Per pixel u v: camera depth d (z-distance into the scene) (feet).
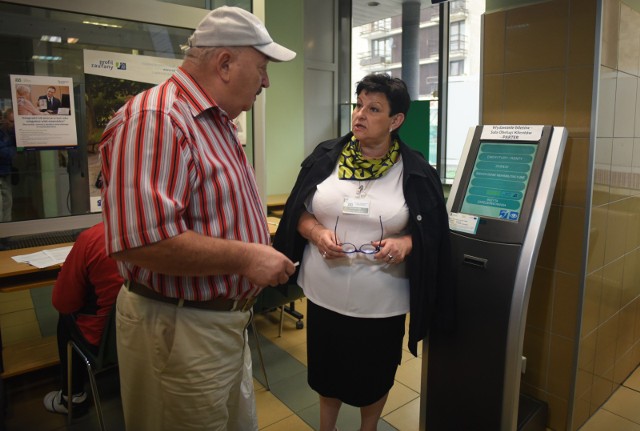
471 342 5.89
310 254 5.62
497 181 5.98
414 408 7.59
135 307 3.83
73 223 8.77
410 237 5.30
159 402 3.93
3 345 8.56
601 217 6.66
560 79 6.33
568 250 6.54
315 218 5.57
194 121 3.47
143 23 9.00
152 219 3.08
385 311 5.28
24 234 8.27
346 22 15.66
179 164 3.24
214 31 3.52
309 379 5.87
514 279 5.50
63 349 7.05
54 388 7.99
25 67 7.99
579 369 6.75
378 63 15.76
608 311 7.38
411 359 9.16
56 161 8.49
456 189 6.32
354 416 7.40
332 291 5.36
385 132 5.16
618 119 6.69
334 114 16.06
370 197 5.18
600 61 5.99
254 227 3.87
